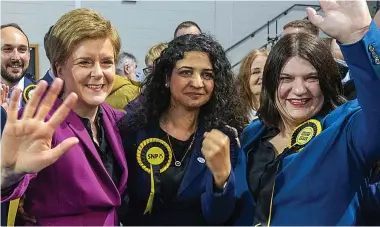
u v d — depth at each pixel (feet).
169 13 12.26
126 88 6.91
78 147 3.63
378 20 4.82
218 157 3.60
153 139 4.20
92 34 3.63
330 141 3.57
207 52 4.14
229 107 4.31
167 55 4.19
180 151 4.19
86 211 3.58
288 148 3.83
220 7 13.11
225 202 3.67
